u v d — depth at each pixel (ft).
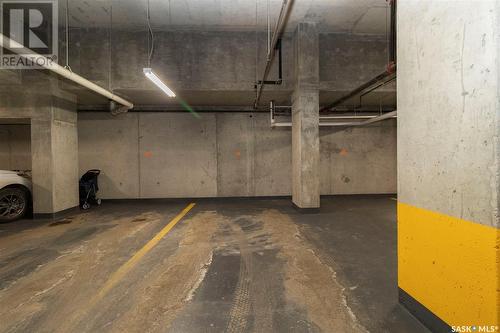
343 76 18.34
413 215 6.00
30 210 17.70
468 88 4.50
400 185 6.48
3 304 6.88
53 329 5.88
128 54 17.31
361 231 13.30
